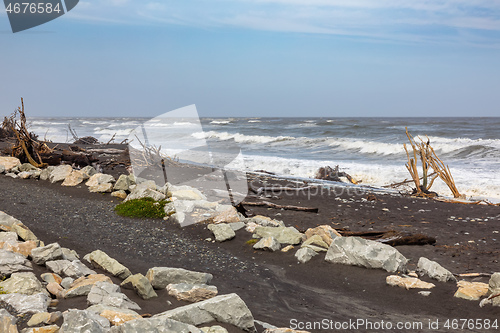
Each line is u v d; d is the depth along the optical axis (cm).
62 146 2409
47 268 576
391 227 977
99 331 361
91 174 1436
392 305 576
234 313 440
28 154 1592
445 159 2578
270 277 674
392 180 1866
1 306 431
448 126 5578
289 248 799
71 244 756
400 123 6656
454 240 884
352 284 650
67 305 461
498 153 2661
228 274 673
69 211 991
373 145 3198
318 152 3216
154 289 543
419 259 710
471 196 1503
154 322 367
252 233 881
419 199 1353
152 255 741
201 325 430
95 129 6094
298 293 612
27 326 397
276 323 494
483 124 6031
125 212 987
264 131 5388
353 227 970
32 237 682
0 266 532
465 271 704
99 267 610
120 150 2159
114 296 468
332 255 729
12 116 2680
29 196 1125
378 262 688
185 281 555
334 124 6488
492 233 939
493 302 559
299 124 6756
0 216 738
